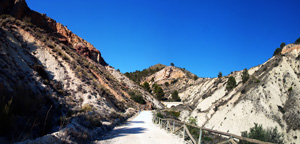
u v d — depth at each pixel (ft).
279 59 173.99
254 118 121.60
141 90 250.57
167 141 30.63
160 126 50.52
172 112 195.11
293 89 133.59
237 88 187.11
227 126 130.93
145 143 27.86
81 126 28.02
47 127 26.84
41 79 54.90
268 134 44.91
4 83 29.53
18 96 26.11
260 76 170.81
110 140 28.76
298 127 102.94
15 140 17.85
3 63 42.22
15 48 64.18
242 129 120.06
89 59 196.75
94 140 27.48
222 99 184.96
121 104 105.81
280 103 126.82
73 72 82.28
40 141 17.08
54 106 42.01
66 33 203.41
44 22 157.69
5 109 18.72
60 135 20.72
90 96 68.64
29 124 22.77
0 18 86.07
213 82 310.86
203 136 35.73
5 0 110.93
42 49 83.76
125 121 66.44
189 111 205.16
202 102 216.54
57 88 61.05
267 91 137.39
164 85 494.18
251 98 137.59
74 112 46.47
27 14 130.31
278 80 146.10
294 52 174.50
